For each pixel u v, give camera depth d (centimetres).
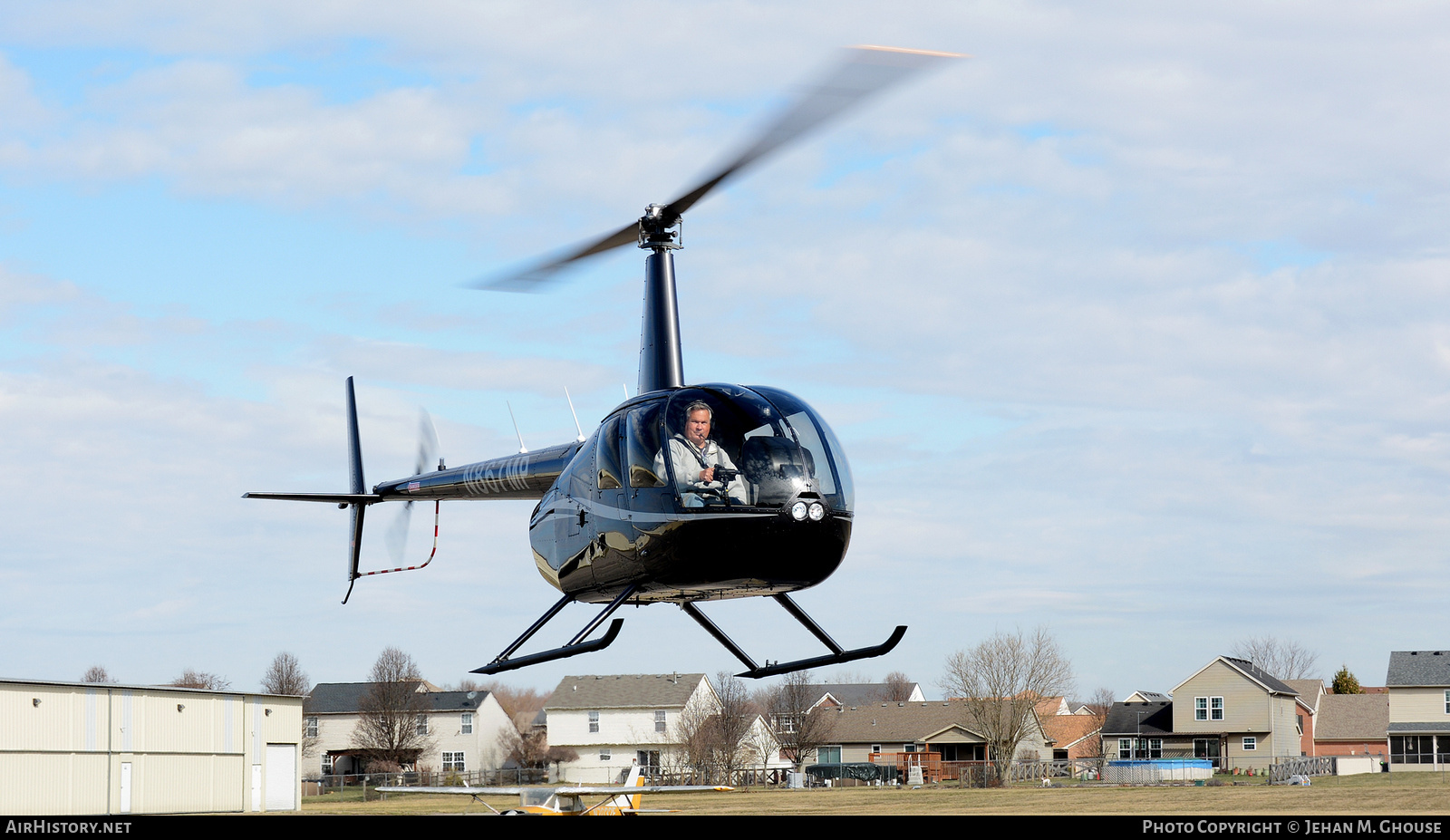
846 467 1288
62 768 4488
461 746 9688
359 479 2384
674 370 1445
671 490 1252
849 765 8006
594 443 1377
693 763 7994
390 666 9669
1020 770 7262
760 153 1227
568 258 1441
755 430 1253
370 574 2252
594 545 1363
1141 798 4750
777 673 1438
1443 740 7262
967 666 7400
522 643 1469
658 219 1452
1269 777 6341
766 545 1227
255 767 5325
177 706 4981
